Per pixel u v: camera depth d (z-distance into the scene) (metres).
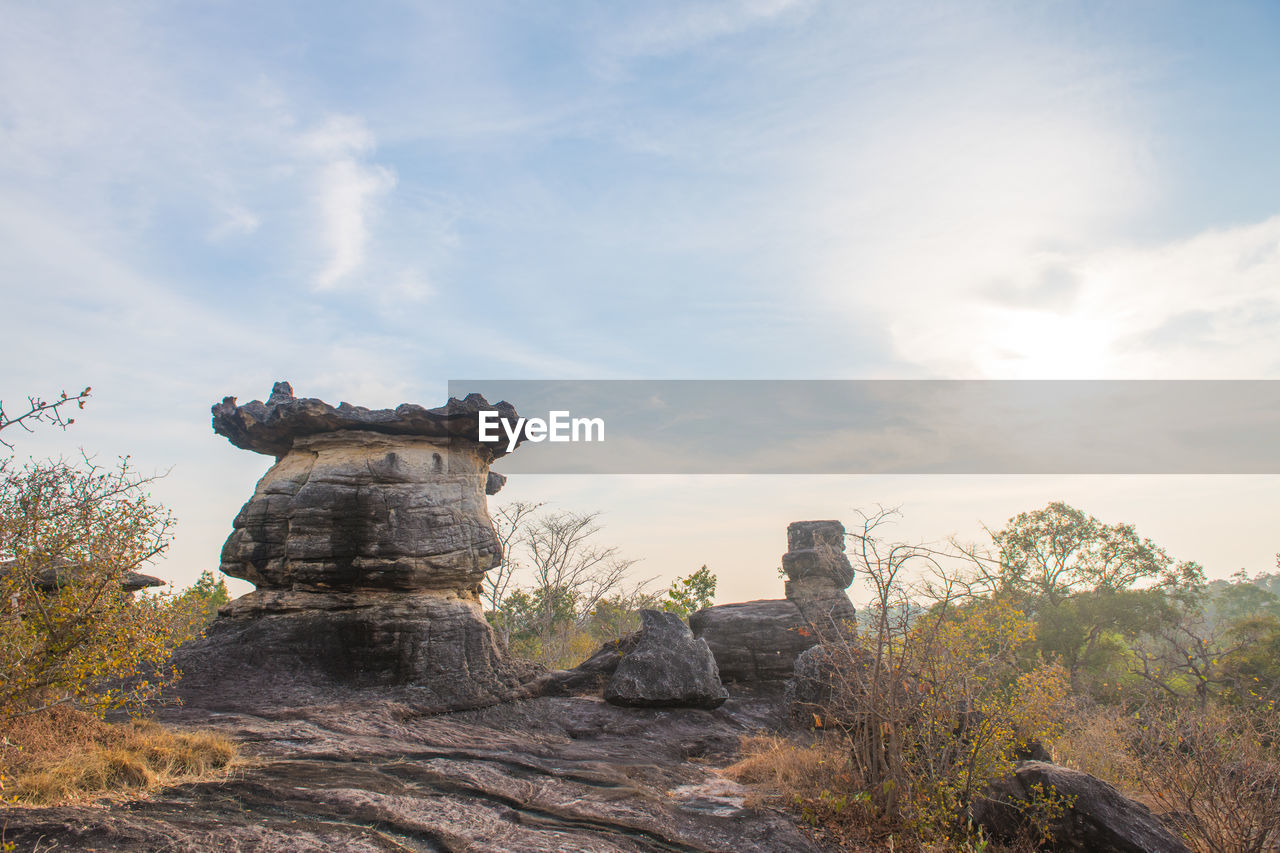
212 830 7.42
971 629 11.63
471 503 21.89
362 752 11.98
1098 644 46.91
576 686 21.88
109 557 8.99
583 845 8.77
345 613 19.38
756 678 24.92
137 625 9.20
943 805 10.41
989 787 10.54
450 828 8.69
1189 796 10.80
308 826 8.02
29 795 7.60
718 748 17.83
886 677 11.59
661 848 9.34
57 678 8.47
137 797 8.34
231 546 20.59
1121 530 53.78
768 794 12.31
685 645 21.73
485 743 15.30
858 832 10.47
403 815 8.87
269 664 17.98
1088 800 9.57
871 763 11.27
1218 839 10.02
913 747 11.01
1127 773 14.19
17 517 8.47
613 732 18.62
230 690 16.66
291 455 21.42
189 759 9.68
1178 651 26.77
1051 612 48.16
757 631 25.70
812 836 10.38
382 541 19.81
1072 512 54.56
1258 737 11.52
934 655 11.20
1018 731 11.48
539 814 9.95
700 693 20.73
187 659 17.59
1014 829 9.95
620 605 43.62
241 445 22.34
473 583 21.75
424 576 20.16
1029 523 55.06
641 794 11.69
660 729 19.09
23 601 8.66
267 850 7.15
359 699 17.23
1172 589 51.62
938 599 11.38
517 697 19.89
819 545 23.62
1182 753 12.16
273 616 19.36
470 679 19.36
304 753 11.56
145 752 9.53
